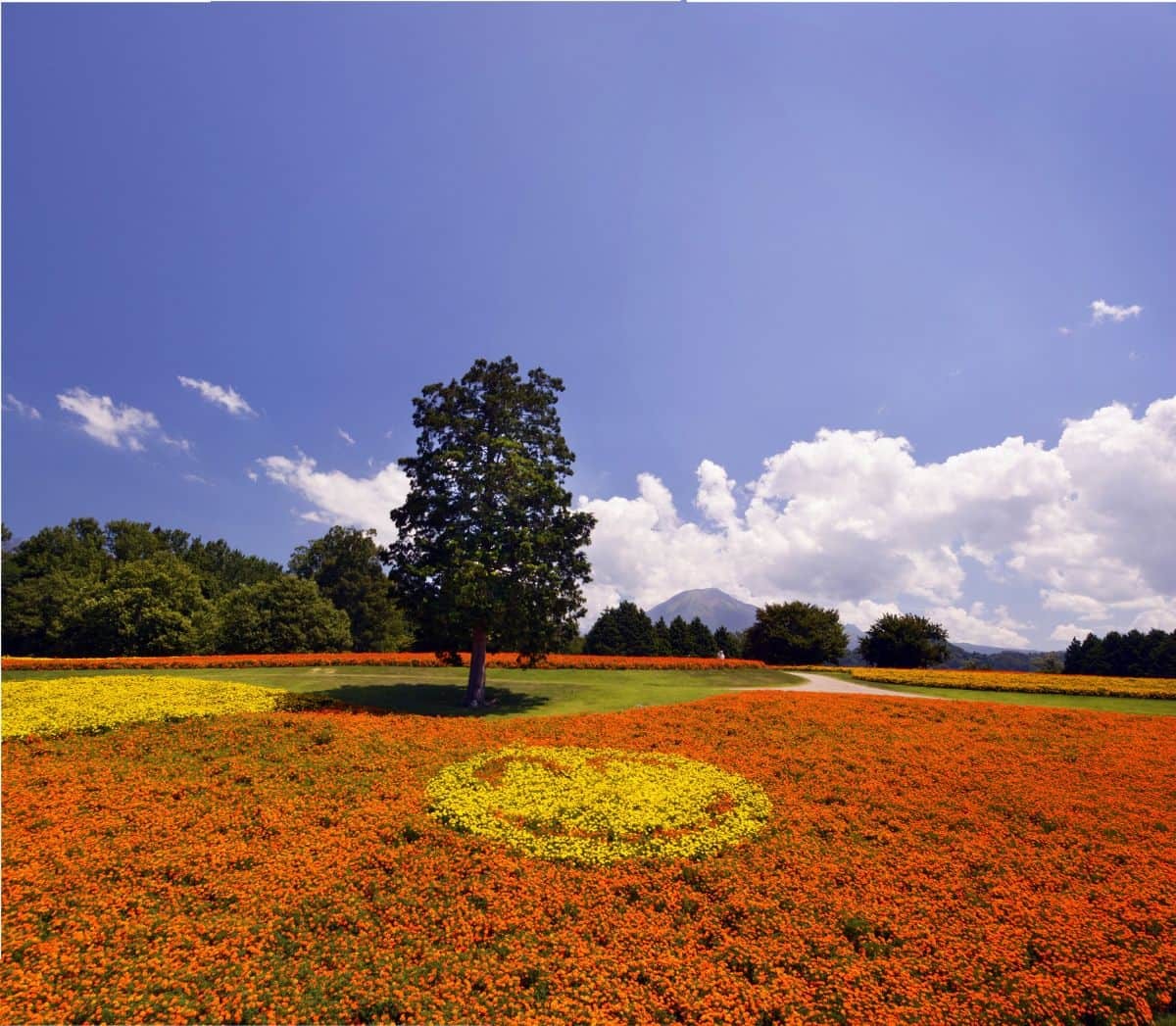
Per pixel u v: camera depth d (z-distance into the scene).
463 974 6.61
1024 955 7.11
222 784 12.17
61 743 14.47
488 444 22.80
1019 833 10.77
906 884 8.79
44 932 7.11
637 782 12.55
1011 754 15.69
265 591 47.59
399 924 7.51
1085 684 29.67
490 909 7.88
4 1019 5.68
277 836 9.83
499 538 21.52
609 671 33.09
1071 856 9.84
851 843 10.22
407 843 9.68
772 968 6.81
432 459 22.50
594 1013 6.04
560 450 24.64
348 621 50.16
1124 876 9.10
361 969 6.69
